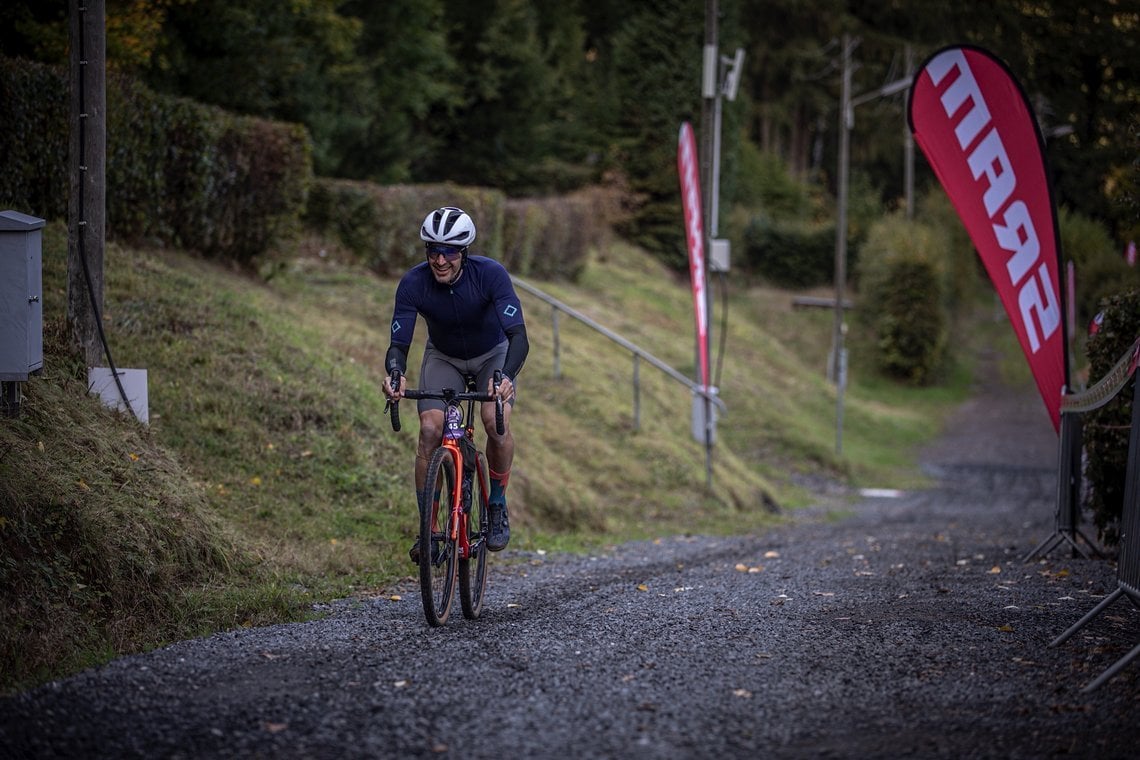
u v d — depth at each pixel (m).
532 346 22.05
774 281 59.12
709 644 6.52
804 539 15.36
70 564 6.94
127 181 14.70
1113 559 11.09
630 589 9.09
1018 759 4.40
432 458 7.02
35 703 5.06
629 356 26.36
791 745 4.61
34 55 16.14
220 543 8.52
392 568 9.75
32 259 7.77
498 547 7.72
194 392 11.48
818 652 6.27
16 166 12.59
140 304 12.72
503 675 5.73
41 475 7.29
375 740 4.64
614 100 53.44
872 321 49.12
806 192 72.06
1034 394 46.72
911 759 4.42
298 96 29.20
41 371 8.84
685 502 18.27
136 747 4.54
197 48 22.67
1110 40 30.94
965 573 10.21
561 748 4.56
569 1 61.38
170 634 6.99
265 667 5.88
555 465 16.48
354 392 13.34
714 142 21.88
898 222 50.59
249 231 17.50
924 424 39.78
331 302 18.80
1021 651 6.24
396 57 38.84
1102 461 10.91
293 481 11.05
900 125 75.44
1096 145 33.69
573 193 47.84
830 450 29.70
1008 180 11.20
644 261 48.94
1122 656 6.04
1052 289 11.20
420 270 7.32
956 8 41.97
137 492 8.20
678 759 4.44
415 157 41.31
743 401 31.14
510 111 49.34
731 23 52.19
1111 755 4.43
